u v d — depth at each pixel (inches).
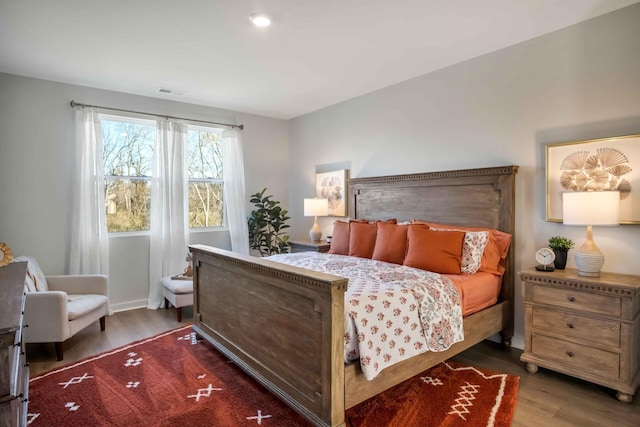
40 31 106.3
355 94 172.7
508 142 122.5
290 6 93.6
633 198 96.5
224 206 199.6
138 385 97.1
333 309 69.7
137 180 173.9
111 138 167.3
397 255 125.7
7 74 140.4
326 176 194.7
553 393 92.6
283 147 221.0
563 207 99.7
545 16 101.6
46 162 148.5
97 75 143.4
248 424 80.0
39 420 81.8
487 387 95.1
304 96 175.2
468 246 112.3
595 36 103.1
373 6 94.3
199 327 126.9
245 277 99.1
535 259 116.6
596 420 81.0
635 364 89.0
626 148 97.3
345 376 72.9
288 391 82.4
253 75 145.3
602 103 102.3
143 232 174.4
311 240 187.2
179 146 177.6
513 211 119.1
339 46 118.6
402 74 146.7
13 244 142.8
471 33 111.0
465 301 102.7
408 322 84.4
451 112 138.2
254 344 95.6
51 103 149.3
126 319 153.5
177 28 105.0
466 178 129.7
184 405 87.4
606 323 89.9
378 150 167.3
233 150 195.6
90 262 154.0
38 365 109.6
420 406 86.4
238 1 90.9
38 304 111.0
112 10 94.6
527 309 104.3
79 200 151.7
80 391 94.1
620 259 100.2
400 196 152.9
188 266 167.8
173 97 174.7
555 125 111.6
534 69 115.6
